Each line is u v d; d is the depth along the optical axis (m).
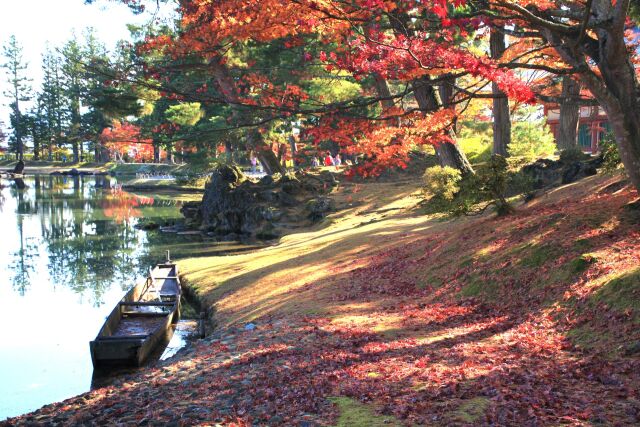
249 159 88.62
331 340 11.66
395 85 42.47
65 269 30.17
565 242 12.93
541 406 6.70
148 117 76.38
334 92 38.47
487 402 7.05
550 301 11.20
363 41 11.64
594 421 6.12
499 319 11.38
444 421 6.60
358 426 6.81
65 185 91.44
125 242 39.03
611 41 10.88
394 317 13.01
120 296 24.44
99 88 43.59
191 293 22.81
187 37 14.55
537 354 8.92
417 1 10.96
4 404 13.36
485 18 9.20
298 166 56.62
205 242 38.28
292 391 8.61
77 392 14.05
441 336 10.90
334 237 27.92
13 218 52.25
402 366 9.16
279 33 12.73
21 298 24.05
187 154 67.00
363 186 42.94
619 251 11.51
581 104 12.34
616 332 8.99
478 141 41.06
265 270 22.84
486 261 14.48
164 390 10.16
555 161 26.17
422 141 13.84
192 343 15.60
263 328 14.09
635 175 11.72
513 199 24.55
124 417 8.77
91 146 129.75
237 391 9.20
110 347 15.39
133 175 105.62
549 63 14.72
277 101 13.75
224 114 53.38
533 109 44.47
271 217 40.00
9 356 16.91
